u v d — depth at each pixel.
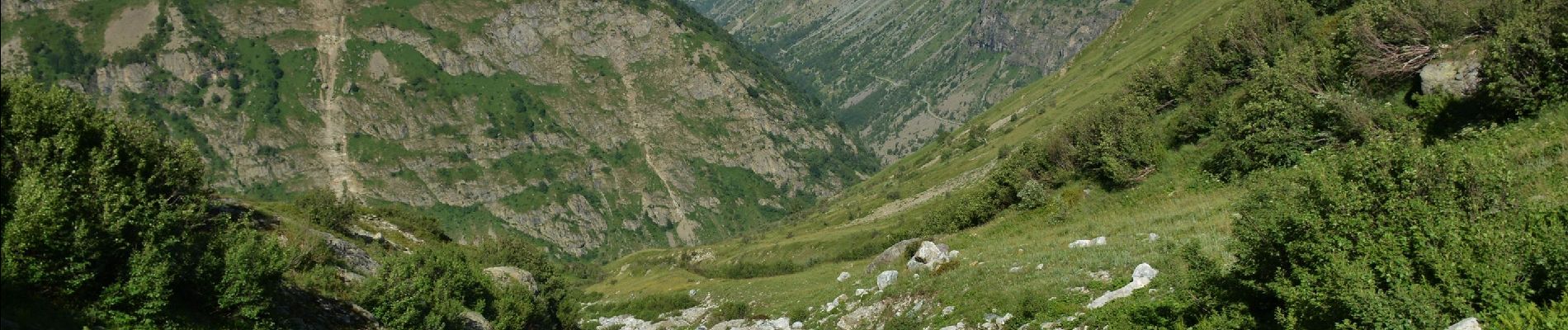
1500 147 18.58
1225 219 22.27
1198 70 44.75
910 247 37.91
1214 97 41.06
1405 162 11.79
